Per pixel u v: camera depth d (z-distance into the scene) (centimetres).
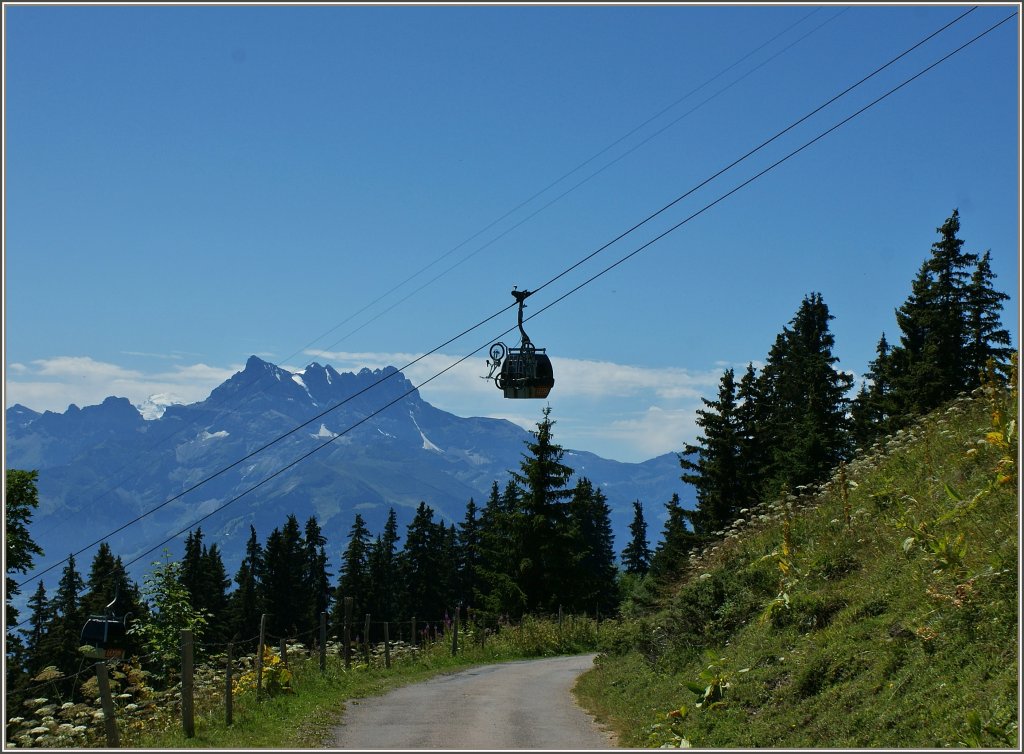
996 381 1938
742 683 1538
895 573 1586
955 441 2047
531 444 6109
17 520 3662
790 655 1532
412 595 9444
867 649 1377
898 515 1812
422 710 1989
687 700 1659
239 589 9056
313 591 9806
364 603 9238
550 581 5934
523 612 5781
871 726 1182
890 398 5244
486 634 3978
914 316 5122
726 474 5828
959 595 1298
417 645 3578
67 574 6662
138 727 1605
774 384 6950
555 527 6022
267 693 2022
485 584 9950
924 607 1358
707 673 1625
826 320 7388
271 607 9050
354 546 9438
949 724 1081
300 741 1567
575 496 6106
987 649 1174
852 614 1516
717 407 5922
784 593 1762
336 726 1755
